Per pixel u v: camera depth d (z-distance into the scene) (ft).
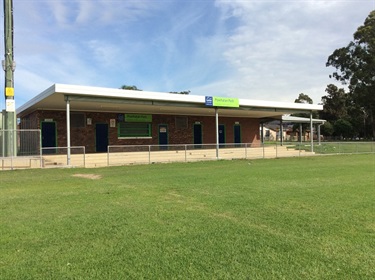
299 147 94.79
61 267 14.32
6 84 61.31
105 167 58.75
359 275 13.41
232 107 80.38
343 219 21.75
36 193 32.53
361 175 45.42
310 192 31.91
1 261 15.01
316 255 15.52
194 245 16.96
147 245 16.99
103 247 16.75
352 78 196.24
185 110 87.35
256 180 40.73
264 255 15.55
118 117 86.94
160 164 65.00
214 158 76.43
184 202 27.58
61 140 79.00
